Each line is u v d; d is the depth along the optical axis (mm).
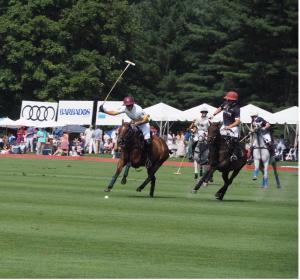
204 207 16953
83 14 65938
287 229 13695
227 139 19000
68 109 54219
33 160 41406
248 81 64562
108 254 10992
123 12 67875
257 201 19188
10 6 67562
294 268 10359
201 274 9875
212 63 68562
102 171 31250
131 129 19047
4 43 67125
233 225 14047
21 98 67375
